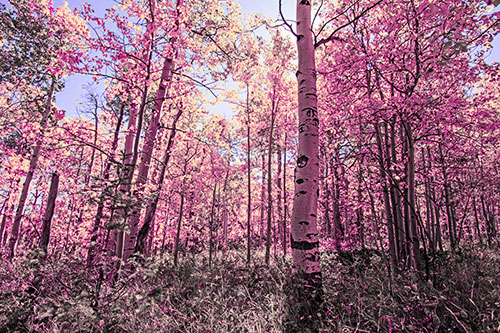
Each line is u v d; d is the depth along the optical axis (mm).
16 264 4656
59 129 7559
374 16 6043
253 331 2951
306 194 3658
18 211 8633
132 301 3260
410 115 5059
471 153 7039
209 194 15602
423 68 4816
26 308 3047
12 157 8938
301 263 3434
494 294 3459
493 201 14352
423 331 2771
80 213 8844
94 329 2867
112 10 4379
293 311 3152
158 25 4922
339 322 2887
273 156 15773
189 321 3363
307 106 4004
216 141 12242
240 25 7430
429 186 8664
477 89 6062
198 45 7102
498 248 9508
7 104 9984
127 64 5148
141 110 5027
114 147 7352
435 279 4090
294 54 9984
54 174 3744
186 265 6820
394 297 3611
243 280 4988
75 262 3271
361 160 6734
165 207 11344
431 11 3949
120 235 4969
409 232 6047
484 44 4250
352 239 7312
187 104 7039
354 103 6359
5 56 9406
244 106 11133
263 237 18000
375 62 5426
